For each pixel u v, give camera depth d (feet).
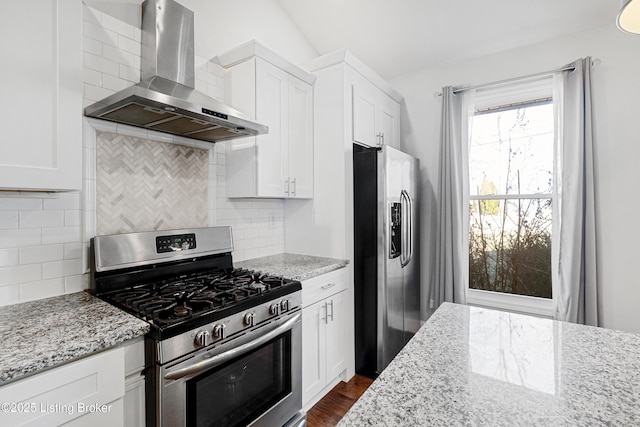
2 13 3.52
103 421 3.42
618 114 7.73
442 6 8.28
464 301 9.35
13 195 4.44
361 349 8.25
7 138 3.55
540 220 9.18
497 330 3.71
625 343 3.33
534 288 9.29
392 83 11.14
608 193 7.80
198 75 6.75
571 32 8.28
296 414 6.06
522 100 9.25
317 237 8.36
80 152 4.16
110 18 5.40
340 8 9.00
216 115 5.15
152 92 4.32
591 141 7.74
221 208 7.29
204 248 6.39
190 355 4.05
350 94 8.09
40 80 3.80
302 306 6.35
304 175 8.03
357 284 8.29
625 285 7.64
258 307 5.00
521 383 2.54
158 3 5.60
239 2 7.95
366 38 9.77
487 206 9.98
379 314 7.94
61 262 4.88
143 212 5.88
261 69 6.73
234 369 4.70
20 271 4.50
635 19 2.73
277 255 8.64
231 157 7.30
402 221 8.60
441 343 3.35
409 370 2.77
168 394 3.82
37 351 3.05
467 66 9.83
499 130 9.78
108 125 5.34
